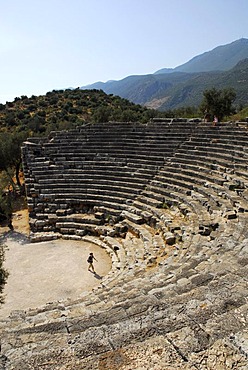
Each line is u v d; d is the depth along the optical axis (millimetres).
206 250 12453
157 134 30047
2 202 26984
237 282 7000
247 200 16562
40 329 6727
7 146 38219
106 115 57906
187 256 12750
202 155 24906
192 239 14773
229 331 4820
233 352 4383
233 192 18266
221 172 21188
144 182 25469
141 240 19641
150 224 20953
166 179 24109
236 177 19547
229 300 5969
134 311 6750
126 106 81188
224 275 8328
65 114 74438
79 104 84000
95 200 25922
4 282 11398
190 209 19078
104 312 7086
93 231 23750
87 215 25531
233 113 44250
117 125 33156
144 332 5047
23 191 37094
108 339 4965
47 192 27938
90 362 4426
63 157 31328
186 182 22562
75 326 6562
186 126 29281
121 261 17672
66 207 26688
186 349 4496
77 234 23922
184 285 8047
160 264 13750
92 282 16812
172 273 10758
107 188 26625
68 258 20156
